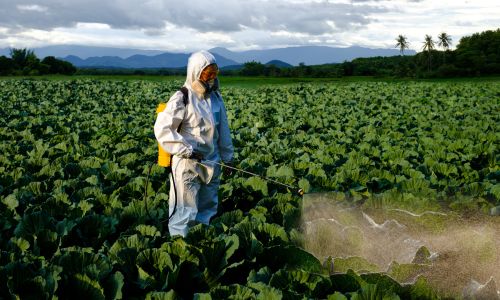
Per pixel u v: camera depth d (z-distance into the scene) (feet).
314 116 67.67
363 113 68.18
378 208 22.07
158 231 20.34
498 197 26.17
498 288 15.42
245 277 18.06
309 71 347.97
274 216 23.44
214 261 17.85
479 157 38.45
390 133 48.34
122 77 257.96
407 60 426.10
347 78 290.35
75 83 142.61
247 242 19.47
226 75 359.05
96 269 16.30
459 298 15.42
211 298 15.03
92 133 51.90
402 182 28.43
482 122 54.65
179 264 16.78
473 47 399.24
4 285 15.92
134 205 23.17
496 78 282.36
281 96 105.40
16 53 376.27
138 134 49.39
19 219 22.58
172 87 128.36
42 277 15.69
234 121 60.85
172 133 20.10
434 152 38.50
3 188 28.04
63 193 25.49
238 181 28.45
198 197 22.06
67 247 19.31
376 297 14.42
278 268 17.95
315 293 15.57
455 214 21.06
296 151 39.37
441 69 329.72
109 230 21.21
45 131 52.31
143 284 16.40
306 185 27.55
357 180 30.40
